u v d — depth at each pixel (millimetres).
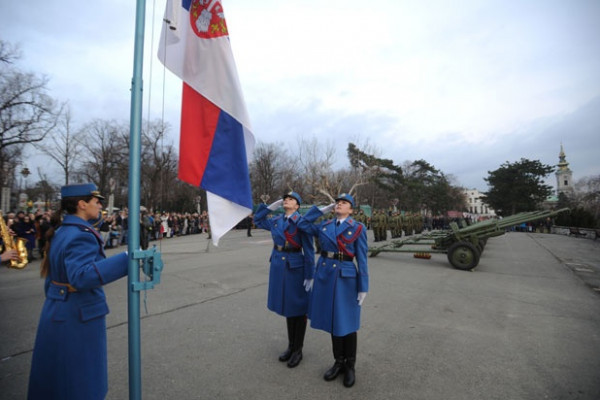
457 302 5789
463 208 67562
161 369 3330
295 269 3596
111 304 5488
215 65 2643
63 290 1961
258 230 28312
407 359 3598
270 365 3445
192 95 2553
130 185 1927
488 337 4215
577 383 3096
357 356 3672
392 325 4625
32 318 4824
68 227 2012
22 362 3500
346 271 3174
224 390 2965
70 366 1902
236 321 4699
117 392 2930
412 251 10172
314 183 32031
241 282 7059
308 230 3432
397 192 46844
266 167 46469
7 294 6215
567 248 15188
